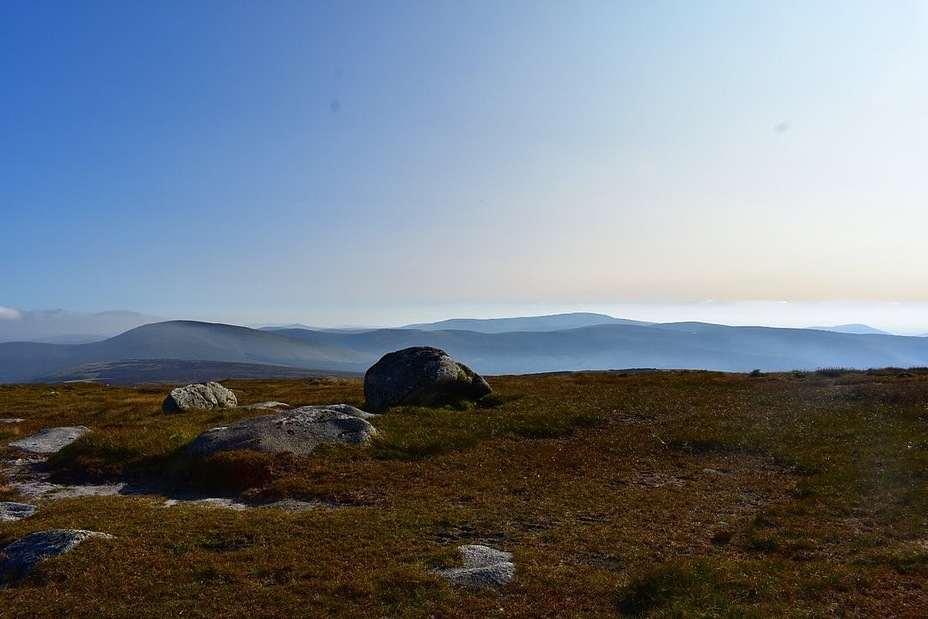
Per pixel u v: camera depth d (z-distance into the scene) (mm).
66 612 14133
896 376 52281
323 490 25297
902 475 24531
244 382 95875
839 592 14188
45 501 25797
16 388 89812
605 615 13336
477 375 48469
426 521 20562
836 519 20062
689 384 54969
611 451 31312
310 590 14898
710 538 18750
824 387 47906
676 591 14109
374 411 43438
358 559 17031
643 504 22453
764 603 13516
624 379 61344
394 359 46656
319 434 32500
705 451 31062
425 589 14703
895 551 16719
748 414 38656
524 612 13531
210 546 18625
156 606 14305
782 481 25547
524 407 41875
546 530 19688
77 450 32906
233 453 29234
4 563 17359
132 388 89375
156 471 30391
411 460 30156
